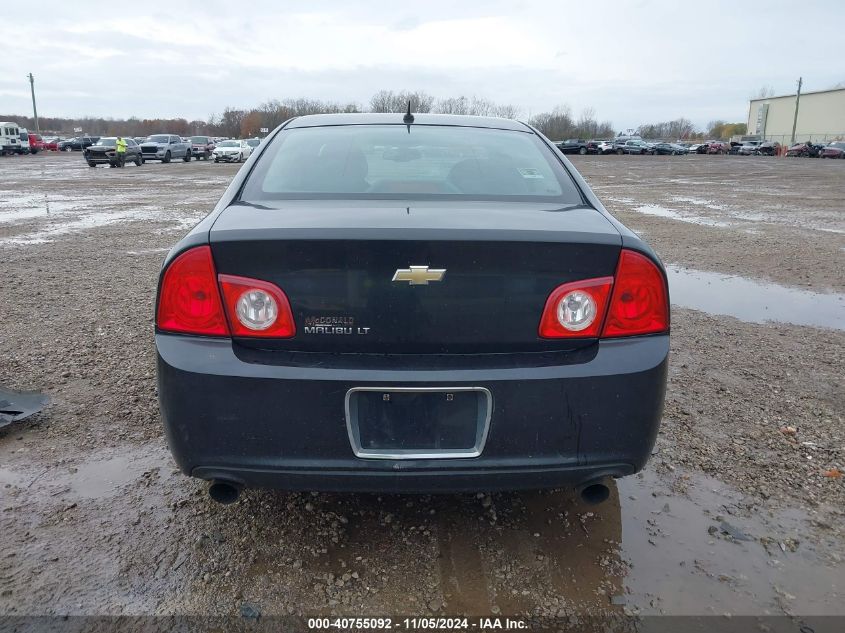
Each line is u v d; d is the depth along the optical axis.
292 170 2.74
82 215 12.83
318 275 2.05
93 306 5.76
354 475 2.11
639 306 2.17
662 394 2.21
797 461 3.19
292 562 2.40
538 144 3.12
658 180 26.14
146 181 23.73
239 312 2.08
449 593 2.27
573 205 2.54
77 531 2.54
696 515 2.73
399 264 2.03
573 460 2.16
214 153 41.34
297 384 2.06
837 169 37.19
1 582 2.25
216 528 2.59
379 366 2.07
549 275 2.10
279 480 2.14
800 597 2.26
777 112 100.12
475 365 2.09
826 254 8.91
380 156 2.86
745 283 7.14
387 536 2.57
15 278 6.88
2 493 2.79
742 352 4.76
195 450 2.13
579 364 2.12
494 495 2.87
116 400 3.73
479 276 2.06
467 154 2.92
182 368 2.09
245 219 2.21
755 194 19.23
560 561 2.44
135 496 2.79
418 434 2.12
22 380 3.98
